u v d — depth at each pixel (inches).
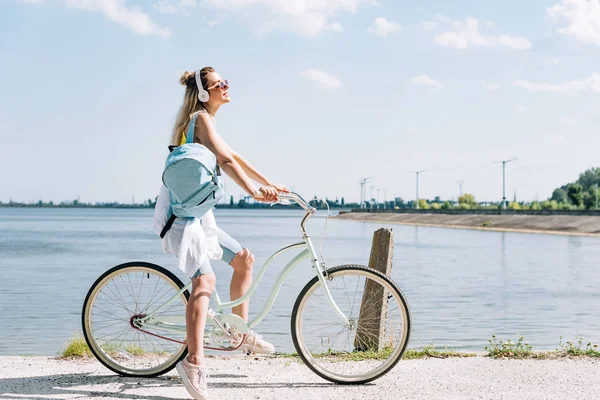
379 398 178.5
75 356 230.5
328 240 2269.9
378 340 240.1
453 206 7632.9
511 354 234.5
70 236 2657.5
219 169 193.0
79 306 616.1
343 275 197.3
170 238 185.6
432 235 3009.4
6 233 3021.7
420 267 1192.8
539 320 547.8
